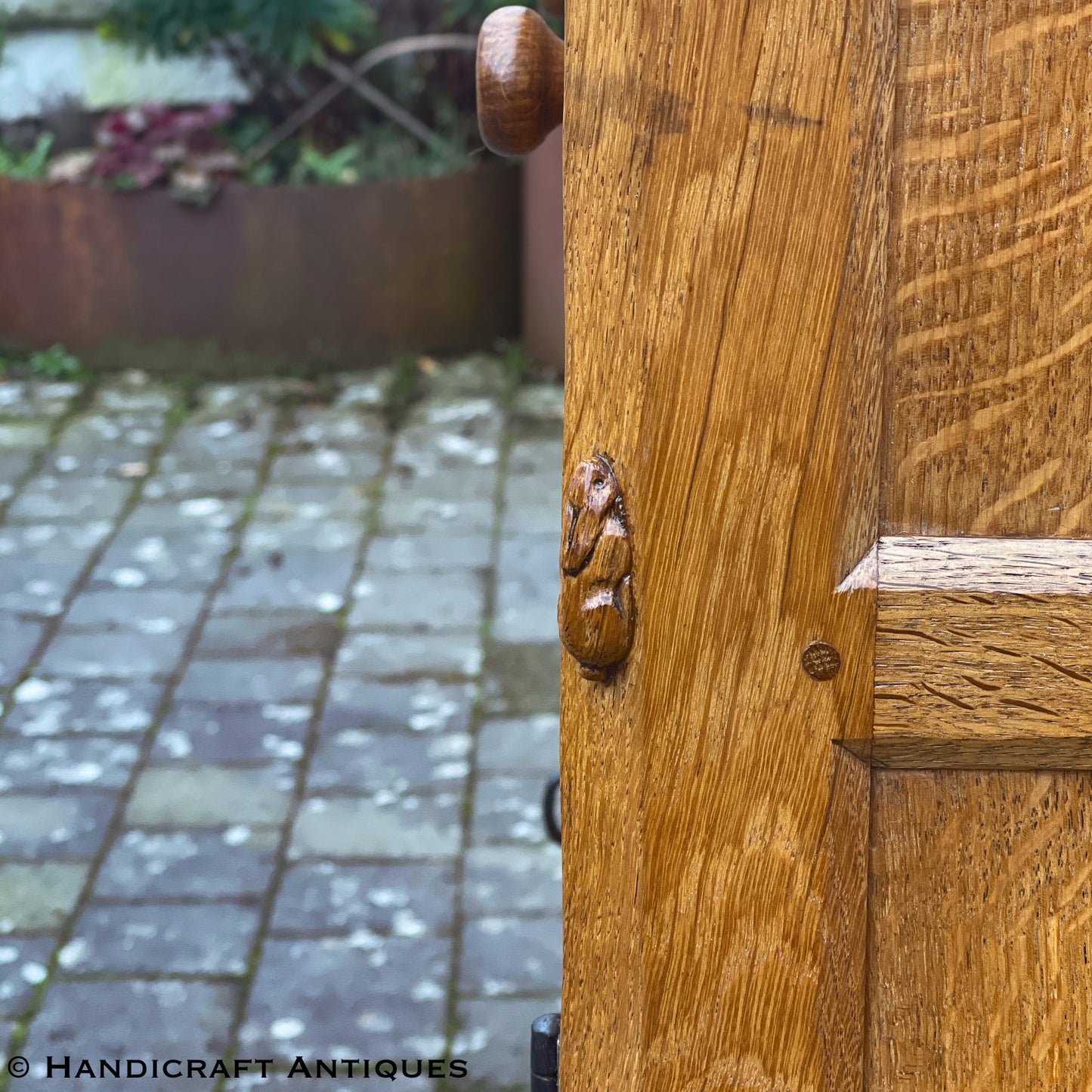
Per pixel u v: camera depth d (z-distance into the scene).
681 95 0.83
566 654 0.93
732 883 0.92
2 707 3.34
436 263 5.29
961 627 0.87
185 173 5.14
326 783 3.07
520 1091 2.26
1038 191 0.82
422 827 2.92
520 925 2.65
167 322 5.27
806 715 0.89
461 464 4.61
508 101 0.91
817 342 0.85
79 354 5.32
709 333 0.85
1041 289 0.84
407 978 2.52
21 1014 2.45
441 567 3.98
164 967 2.55
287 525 4.24
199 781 3.08
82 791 3.04
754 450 0.86
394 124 5.68
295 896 2.73
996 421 0.86
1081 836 0.91
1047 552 0.86
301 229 5.17
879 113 0.82
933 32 0.81
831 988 0.93
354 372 5.33
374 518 4.28
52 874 2.79
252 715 3.31
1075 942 0.93
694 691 0.90
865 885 0.92
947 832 0.92
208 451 4.73
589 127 0.85
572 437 0.90
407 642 3.62
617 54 0.83
